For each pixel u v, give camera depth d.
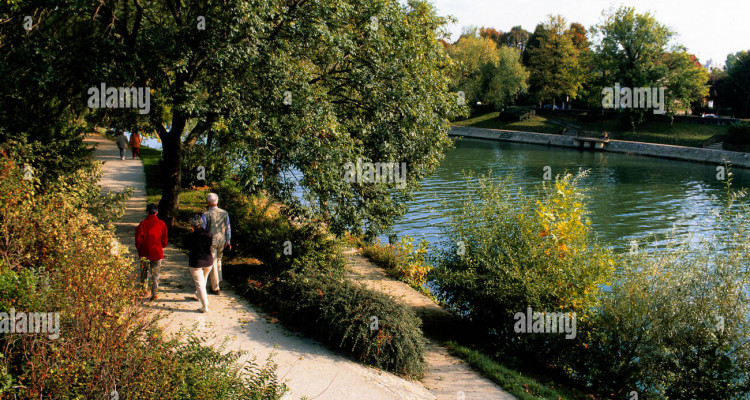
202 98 10.34
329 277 9.20
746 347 8.26
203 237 8.33
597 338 9.58
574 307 9.86
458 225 11.36
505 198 11.65
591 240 11.55
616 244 21.06
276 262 10.22
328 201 10.96
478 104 87.56
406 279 13.27
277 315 8.86
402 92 11.84
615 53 63.34
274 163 10.44
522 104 95.00
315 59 12.26
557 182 11.08
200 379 4.93
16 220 6.40
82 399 4.26
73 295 4.89
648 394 8.73
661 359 8.72
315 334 8.31
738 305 8.35
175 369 4.73
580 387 9.17
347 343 7.88
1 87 9.45
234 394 5.17
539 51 79.44
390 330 7.86
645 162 50.12
